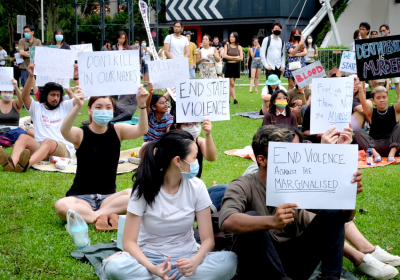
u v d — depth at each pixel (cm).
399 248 445
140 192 341
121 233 421
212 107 503
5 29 4028
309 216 367
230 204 336
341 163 323
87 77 485
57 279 390
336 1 2597
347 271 390
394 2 2398
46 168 736
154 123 662
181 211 351
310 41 1461
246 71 2767
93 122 498
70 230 439
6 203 568
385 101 787
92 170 507
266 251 324
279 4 3117
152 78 645
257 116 1174
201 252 342
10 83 874
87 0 4128
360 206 561
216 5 3306
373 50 518
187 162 340
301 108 905
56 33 1209
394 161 771
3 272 398
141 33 3672
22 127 970
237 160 794
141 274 334
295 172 321
